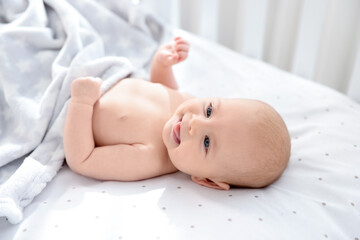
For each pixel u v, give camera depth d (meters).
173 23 1.77
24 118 0.96
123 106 0.99
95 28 1.27
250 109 0.88
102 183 0.92
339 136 1.01
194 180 0.91
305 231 0.76
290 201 0.85
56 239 0.73
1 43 1.03
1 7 1.17
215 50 1.52
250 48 1.66
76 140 0.91
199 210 0.80
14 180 0.83
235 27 1.75
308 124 1.08
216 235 0.74
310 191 0.87
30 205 0.85
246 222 0.77
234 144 0.84
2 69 1.02
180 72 1.38
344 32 1.38
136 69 1.15
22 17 1.10
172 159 0.91
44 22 1.13
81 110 0.91
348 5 1.32
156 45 1.34
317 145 1.00
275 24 1.63
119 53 1.28
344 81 1.50
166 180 0.93
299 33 1.47
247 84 1.29
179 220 0.77
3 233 0.77
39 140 0.95
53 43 1.11
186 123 0.89
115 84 1.05
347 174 0.90
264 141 0.84
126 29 1.31
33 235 0.74
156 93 1.06
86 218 0.78
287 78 1.33
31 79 1.05
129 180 0.93
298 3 1.50
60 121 0.96
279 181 0.91
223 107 0.89
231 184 0.90
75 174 0.96
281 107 1.16
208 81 1.33
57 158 0.94
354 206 0.83
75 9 1.20
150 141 0.96
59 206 0.82
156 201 0.83
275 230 0.76
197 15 1.71
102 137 0.97
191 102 0.94
